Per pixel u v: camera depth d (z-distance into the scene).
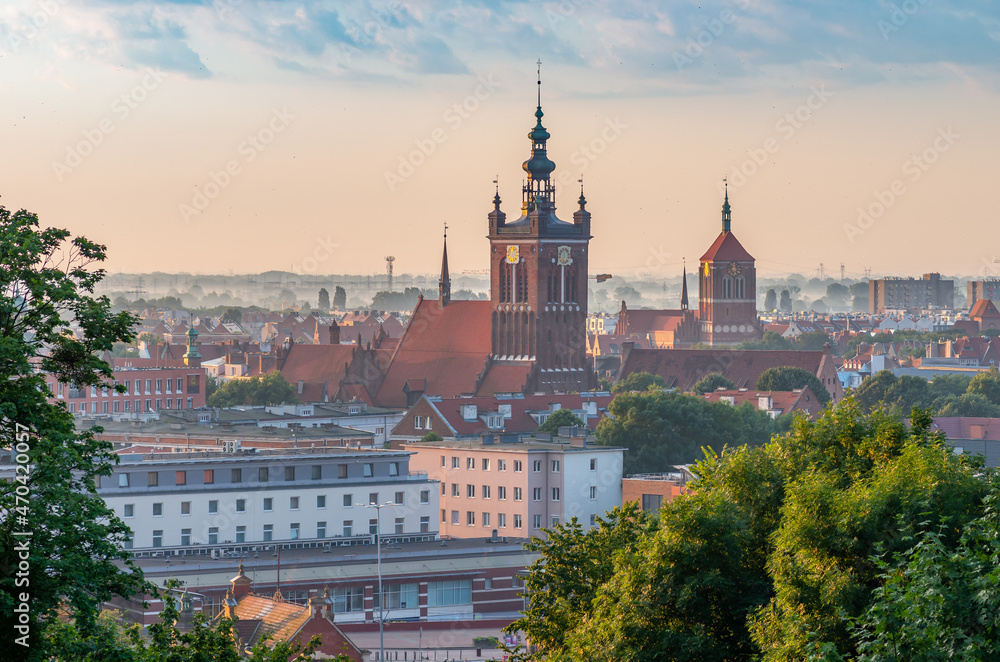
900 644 52.34
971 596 53.28
